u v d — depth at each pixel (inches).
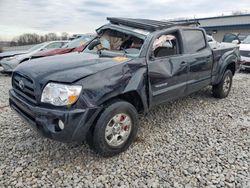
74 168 120.0
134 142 146.3
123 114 128.4
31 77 120.1
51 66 127.3
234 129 168.6
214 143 147.6
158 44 152.3
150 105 146.2
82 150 136.1
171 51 162.7
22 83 127.6
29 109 117.5
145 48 143.3
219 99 236.2
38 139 147.6
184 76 170.4
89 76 115.4
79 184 108.7
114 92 121.6
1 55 405.4
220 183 110.9
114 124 125.4
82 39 339.9
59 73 117.8
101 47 168.4
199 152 136.8
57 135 110.6
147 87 141.1
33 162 124.2
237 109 209.3
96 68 121.6
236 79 345.1
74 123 110.1
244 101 232.7
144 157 130.8
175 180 112.6
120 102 126.2
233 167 122.9
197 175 116.2
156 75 145.1
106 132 122.6
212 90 234.5
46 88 113.4
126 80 127.3
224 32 1107.3
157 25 156.4
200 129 167.5
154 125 172.4
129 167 121.7
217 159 129.8
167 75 153.1
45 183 108.7
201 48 193.5
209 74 204.8
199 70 187.5
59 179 111.7
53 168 119.6
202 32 198.7
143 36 150.3
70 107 110.2
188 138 153.8
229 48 234.5
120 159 128.6
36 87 116.1
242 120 185.2
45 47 407.8
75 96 110.3
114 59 135.6
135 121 135.2
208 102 226.4
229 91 244.5
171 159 129.3
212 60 204.5
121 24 168.4
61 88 110.7
